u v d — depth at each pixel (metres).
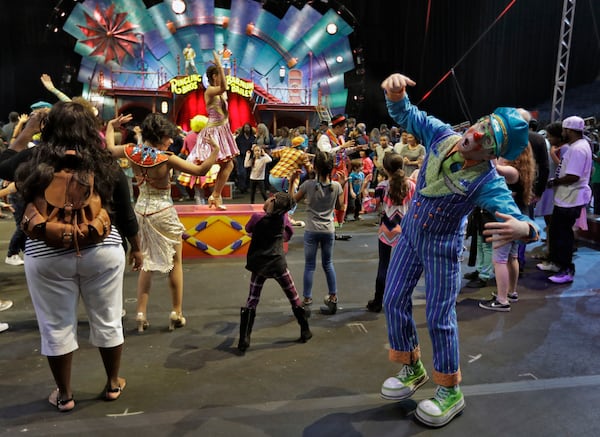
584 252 6.54
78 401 2.89
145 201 3.79
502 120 2.31
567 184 5.14
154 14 18.11
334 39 19.45
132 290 4.95
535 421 2.71
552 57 18.94
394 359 2.84
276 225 3.61
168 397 2.95
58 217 2.41
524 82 19.22
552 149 6.41
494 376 3.22
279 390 3.04
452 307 2.66
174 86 15.86
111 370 2.86
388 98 2.72
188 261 6.09
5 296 4.80
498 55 19.05
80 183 2.43
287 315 4.32
